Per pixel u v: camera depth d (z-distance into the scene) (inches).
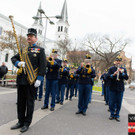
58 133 141.7
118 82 206.8
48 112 215.2
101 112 247.0
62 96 287.7
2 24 1790.1
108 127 172.7
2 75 525.3
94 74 224.4
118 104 207.5
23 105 149.0
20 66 138.0
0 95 319.6
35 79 146.9
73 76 350.6
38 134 135.3
